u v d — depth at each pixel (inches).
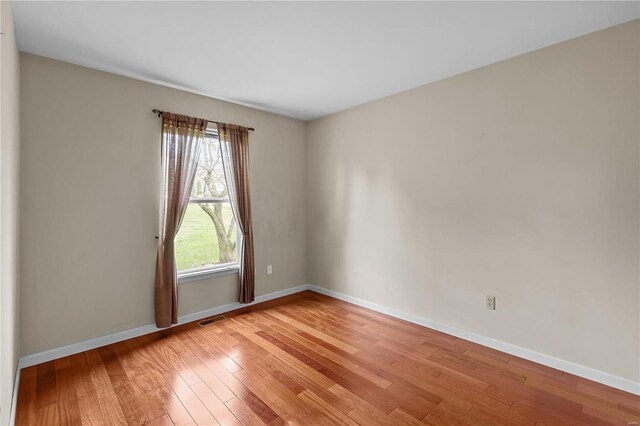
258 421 75.5
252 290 153.9
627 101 85.4
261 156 161.5
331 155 167.5
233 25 85.5
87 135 110.0
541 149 99.5
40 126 101.0
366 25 86.0
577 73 92.7
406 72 116.3
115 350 110.0
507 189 106.9
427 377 93.7
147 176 123.3
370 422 75.3
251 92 135.6
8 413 69.3
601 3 77.0
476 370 97.3
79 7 76.7
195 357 105.2
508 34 91.0
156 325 124.9
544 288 99.9
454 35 91.4
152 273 125.3
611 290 88.6
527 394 85.5
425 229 129.4
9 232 70.4
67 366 99.3
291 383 90.7
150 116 124.0
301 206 179.9
